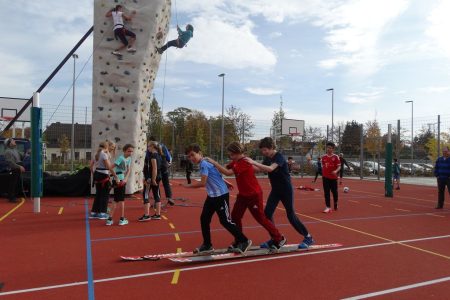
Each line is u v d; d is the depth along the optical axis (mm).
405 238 7734
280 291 4738
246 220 9547
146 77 14836
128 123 14312
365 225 9156
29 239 7488
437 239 7672
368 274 5410
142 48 14438
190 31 15344
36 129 10719
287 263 5895
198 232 8180
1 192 13906
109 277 5242
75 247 6883
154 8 14578
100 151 9922
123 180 8938
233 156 6375
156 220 9555
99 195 9867
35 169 10664
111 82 14227
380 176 31766
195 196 14984
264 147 6723
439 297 4582
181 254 6289
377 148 38094
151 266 5734
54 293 4660
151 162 9398
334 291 4750
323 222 9516
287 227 8836
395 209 12148
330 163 11219
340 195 16500
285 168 6719
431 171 34438
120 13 13938
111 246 6965
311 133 40375
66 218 9805
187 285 4930
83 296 4562
